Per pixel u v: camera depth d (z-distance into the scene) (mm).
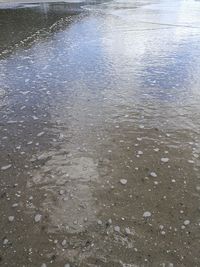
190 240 771
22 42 2879
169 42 2740
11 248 758
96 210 867
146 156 1100
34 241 776
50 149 1159
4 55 2473
